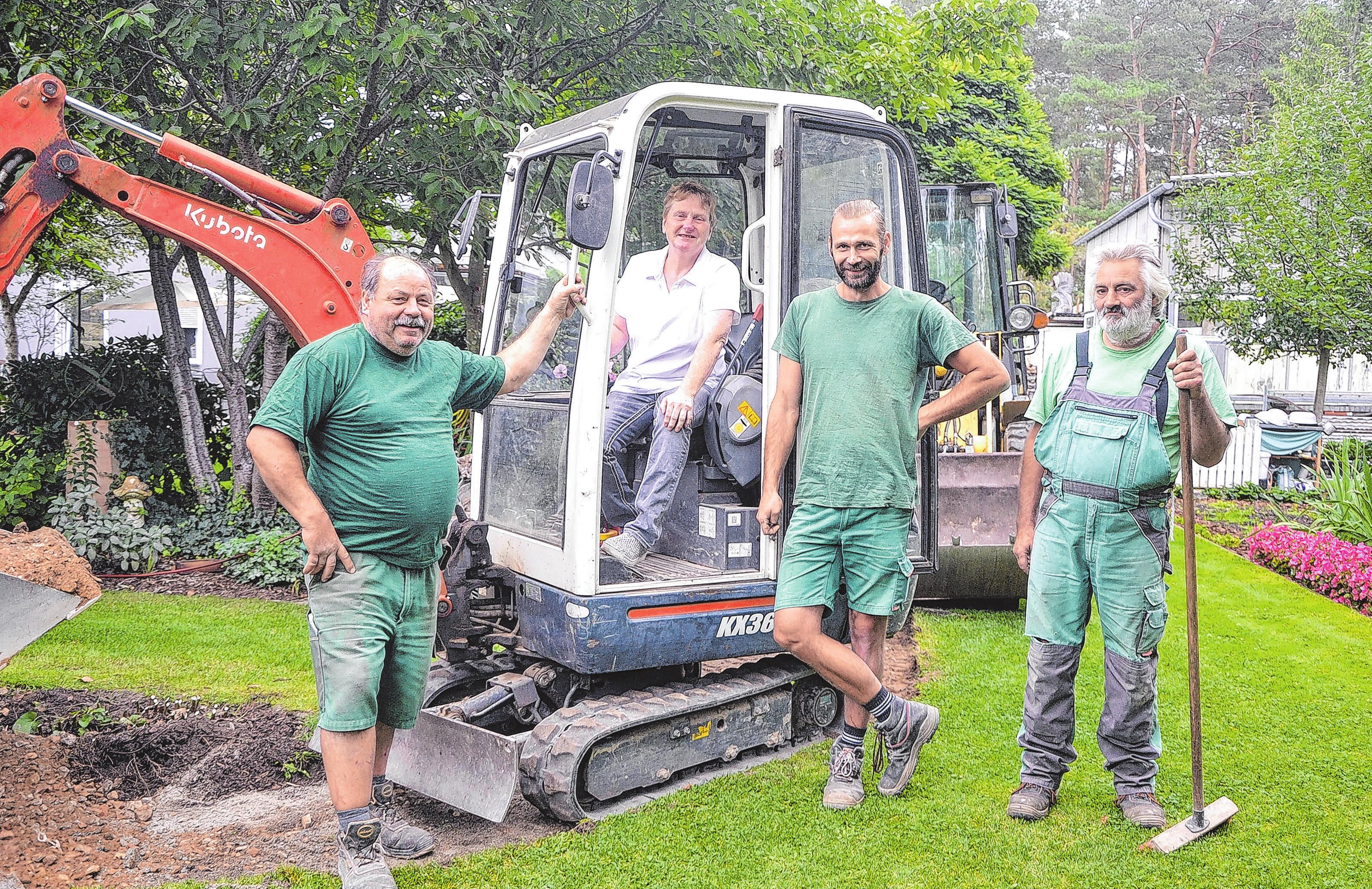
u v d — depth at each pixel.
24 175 3.78
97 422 8.91
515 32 7.96
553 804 3.58
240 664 5.57
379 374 3.14
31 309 15.83
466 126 7.55
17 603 3.81
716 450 4.07
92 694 4.97
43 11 7.58
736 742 4.13
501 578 4.04
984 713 4.80
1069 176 21.86
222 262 4.01
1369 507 8.68
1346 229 12.07
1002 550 6.44
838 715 4.62
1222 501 12.70
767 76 8.30
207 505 8.73
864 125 4.14
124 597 7.14
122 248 13.96
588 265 3.76
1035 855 3.42
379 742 3.40
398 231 9.75
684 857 3.40
